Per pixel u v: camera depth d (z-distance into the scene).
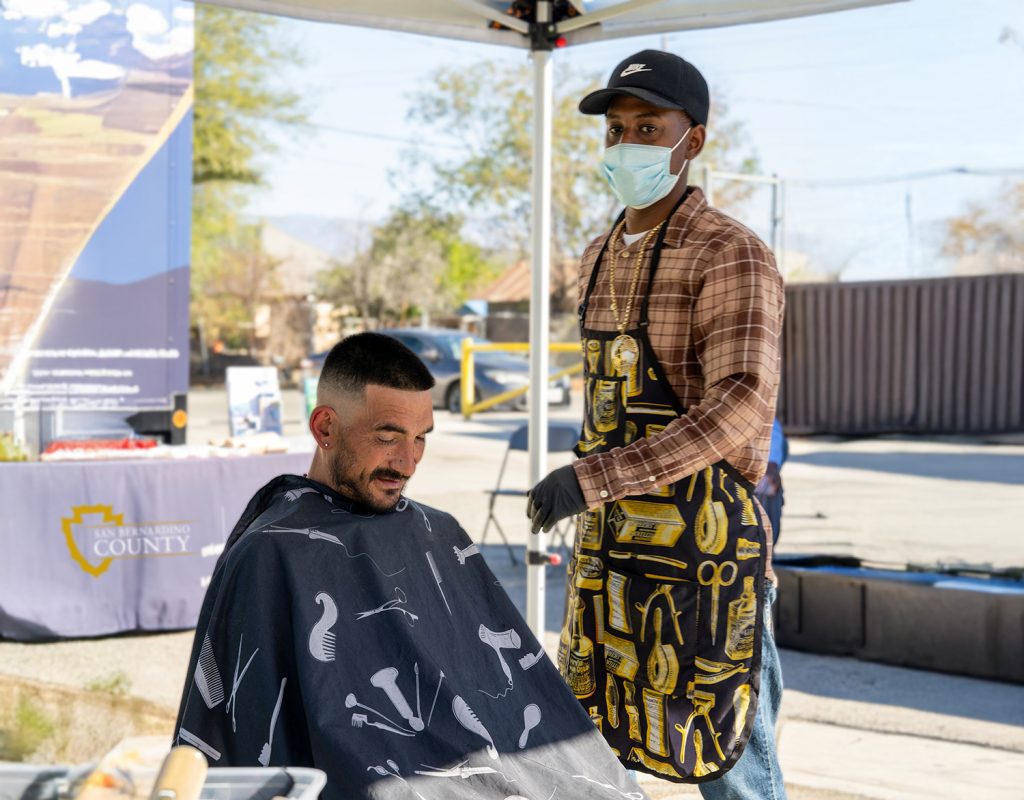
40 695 4.39
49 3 5.37
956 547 7.59
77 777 1.26
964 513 9.00
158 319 5.73
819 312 14.73
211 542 5.51
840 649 5.34
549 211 3.59
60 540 5.20
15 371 5.45
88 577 5.25
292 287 31.86
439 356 17.73
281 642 1.80
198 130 27.92
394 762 1.74
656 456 2.33
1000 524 8.49
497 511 9.37
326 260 32.47
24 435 5.50
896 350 14.40
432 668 1.86
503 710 1.95
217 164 28.27
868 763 4.00
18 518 5.13
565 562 7.52
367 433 1.94
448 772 1.77
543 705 2.01
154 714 4.29
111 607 5.30
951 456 12.75
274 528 1.85
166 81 5.63
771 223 14.87
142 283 5.67
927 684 4.94
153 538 5.37
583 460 2.37
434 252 32.59
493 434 14.80
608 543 2.53
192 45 5.68
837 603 5.35
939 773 3.91
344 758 1.71
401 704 1.81
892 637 5.21
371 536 1.94
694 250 2.42
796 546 7.62
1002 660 4.96
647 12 3.44
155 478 5.36
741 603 2.41
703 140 2.55
